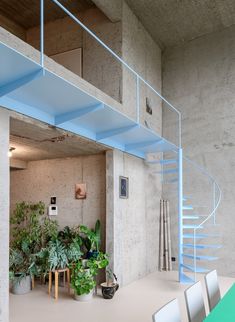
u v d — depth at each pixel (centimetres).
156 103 755
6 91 336
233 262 664
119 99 593
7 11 680
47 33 702
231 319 217
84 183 618
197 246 604
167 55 791
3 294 335
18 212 654
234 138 693
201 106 741
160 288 558
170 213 749
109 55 616
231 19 703
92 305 462
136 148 597
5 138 353
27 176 684
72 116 417
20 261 532
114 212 557
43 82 326
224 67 724
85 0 635
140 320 404
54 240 542
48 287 554
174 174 758
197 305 261
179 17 688
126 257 589
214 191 699
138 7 648
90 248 562
